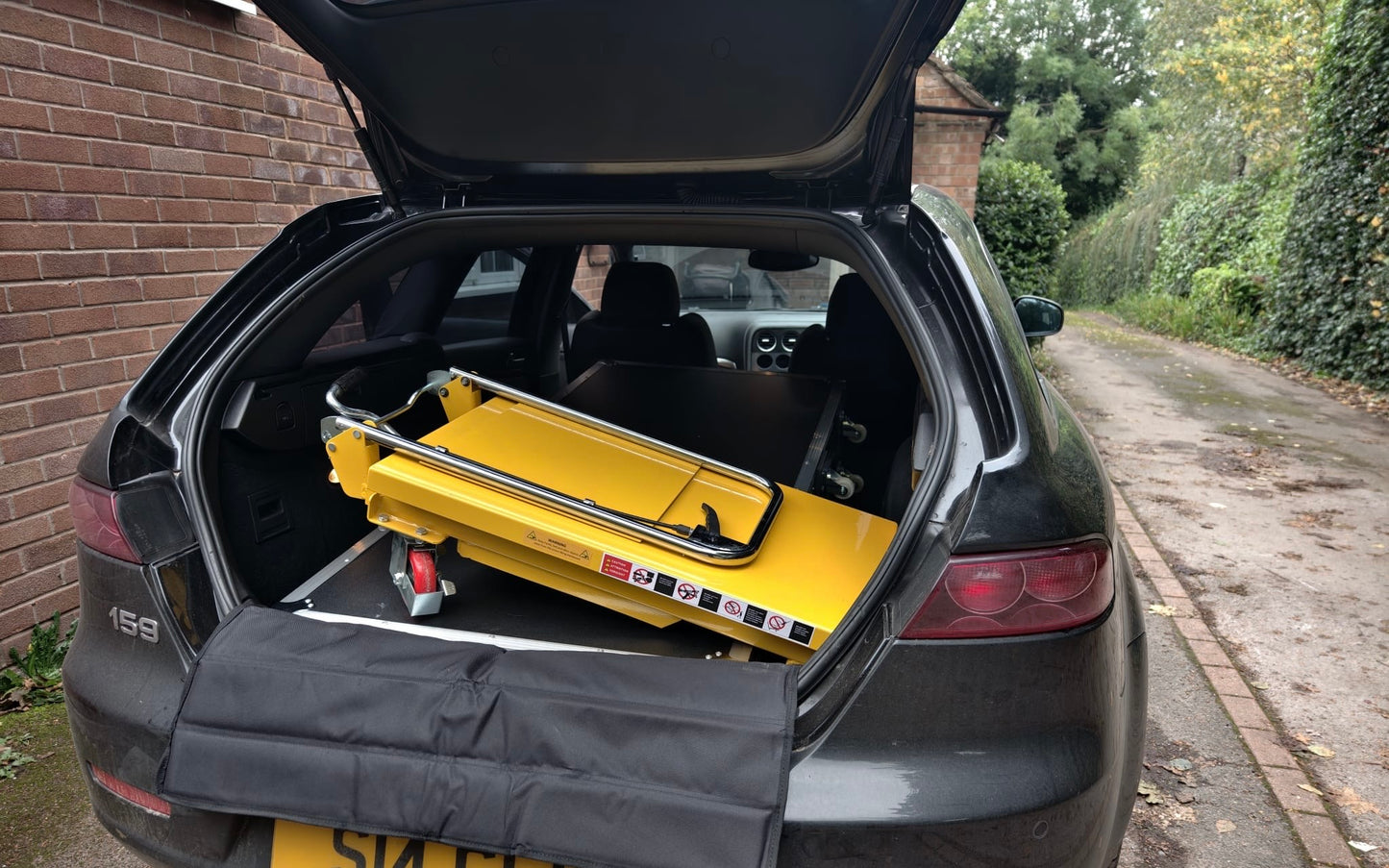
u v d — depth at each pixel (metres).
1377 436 6.91
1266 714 2.92
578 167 1.81
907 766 1.18
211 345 1.73
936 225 1.66
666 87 1.52
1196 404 8.28
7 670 2.79
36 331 2.81
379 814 1.22
